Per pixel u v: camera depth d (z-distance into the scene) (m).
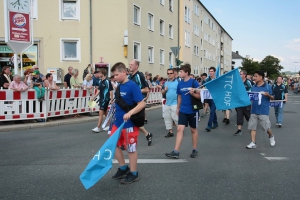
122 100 4.39
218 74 9.31
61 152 6.27
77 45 18.78
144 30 22.33
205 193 4.05
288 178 4.68
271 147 6.94
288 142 7.53
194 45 38.50
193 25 37.66
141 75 7.46
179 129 5.86
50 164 5.39
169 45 28.30
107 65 18.89
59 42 18.56
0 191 4.10
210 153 6.32
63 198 3.87
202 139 7.88
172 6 28.84
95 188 4.23
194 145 5.99
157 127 9.86
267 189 4.21
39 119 10.05
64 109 10.77
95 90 12.17
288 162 5.61
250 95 6.75
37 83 9.87
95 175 3.88
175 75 8.08
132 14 20.09
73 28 18.64
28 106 9.64
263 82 6.80
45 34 18.47
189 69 5.90
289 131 9.27
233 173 4.93
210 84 6.12
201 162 5.60
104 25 18.95
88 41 18.81
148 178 4.66
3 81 10.19
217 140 7.77
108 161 3.96
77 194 4.00
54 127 9.59
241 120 8.52
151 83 17.52
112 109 7.30
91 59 18.84
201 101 5.87
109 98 8.66
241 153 6.33
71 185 4.34
